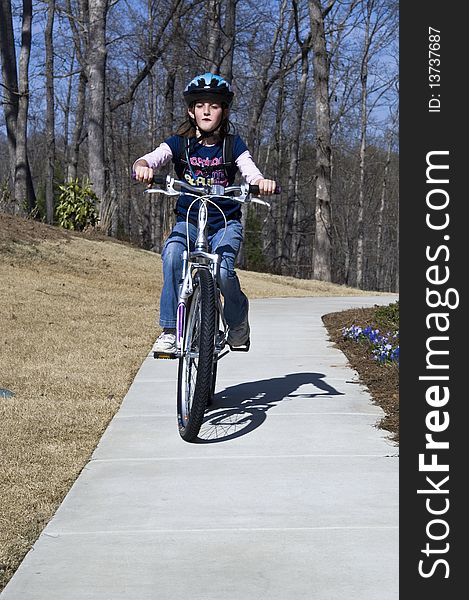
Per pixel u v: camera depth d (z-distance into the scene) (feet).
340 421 21.38
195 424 18.70
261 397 23.97
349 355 30.71
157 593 12.01
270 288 68.13
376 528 14.44
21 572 12.71
